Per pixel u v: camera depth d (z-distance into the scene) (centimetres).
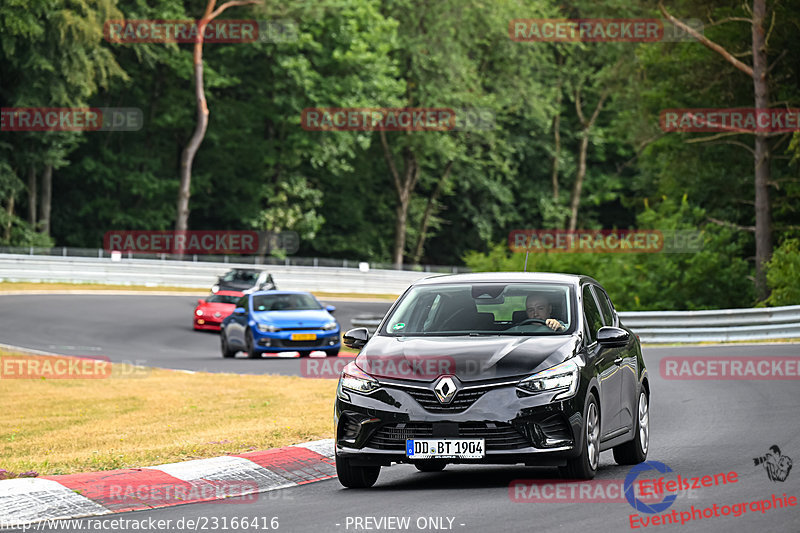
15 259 14950
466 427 2888
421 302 3353
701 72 13175
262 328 8356
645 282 11125
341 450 3008
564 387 2930
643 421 3569
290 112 19650
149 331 10669
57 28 16012
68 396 6159
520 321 3262
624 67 16175
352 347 3297
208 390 6222
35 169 17625
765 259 11394
